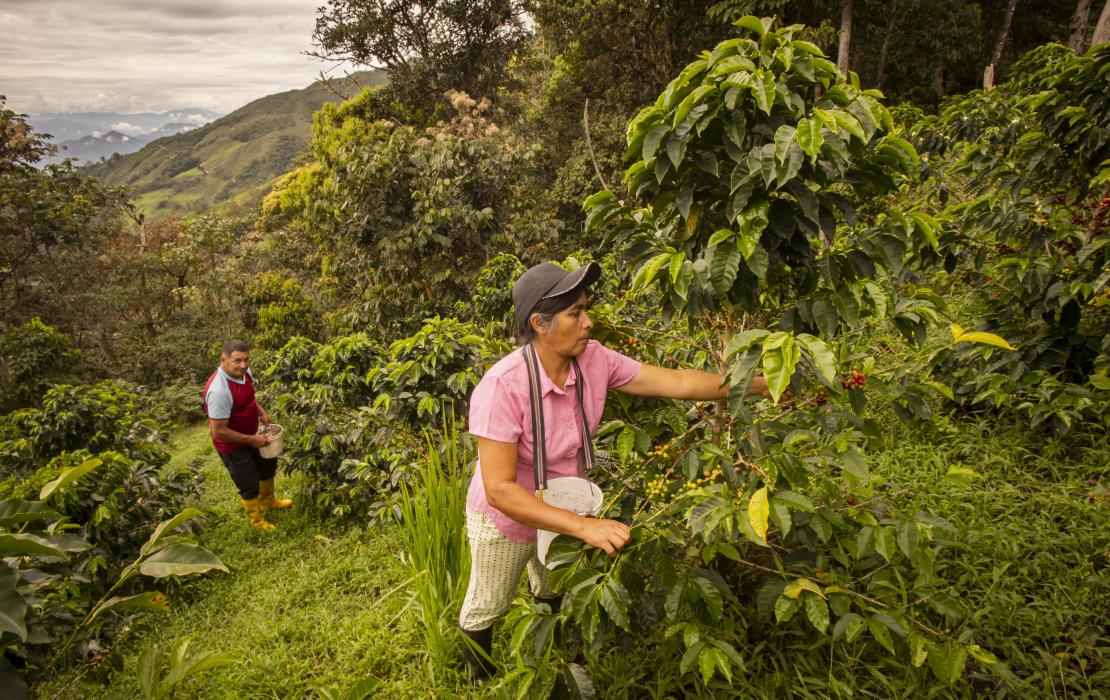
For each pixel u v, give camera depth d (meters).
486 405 1.63
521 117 22.91
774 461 1.61
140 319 23.20
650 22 16.59
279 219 24.19
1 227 21.89
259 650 2.74
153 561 1.56
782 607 1.64
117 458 2.94
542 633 1.71
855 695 1.89
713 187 1.72
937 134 5.69
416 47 24.56
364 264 9.73
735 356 1.85
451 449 3.00
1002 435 3.17
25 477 4.72
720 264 1.53
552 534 1.74
